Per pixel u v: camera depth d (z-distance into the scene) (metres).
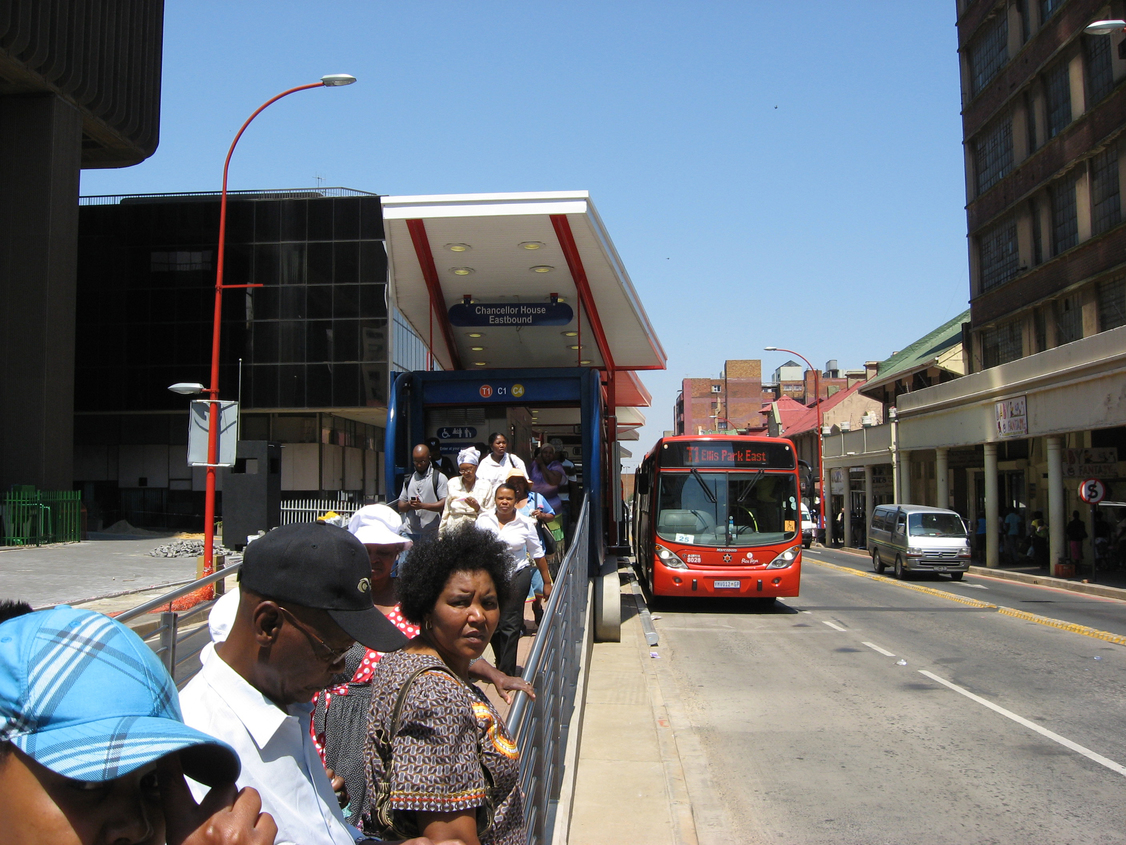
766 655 12.70
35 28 29.00
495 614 2.66
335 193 39.91
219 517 39.78
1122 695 9.85
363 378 38.16
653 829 5.68
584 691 7.67
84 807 1.27
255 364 38.28
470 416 12.27
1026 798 6.54
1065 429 24.73
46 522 26.88
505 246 10.82
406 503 8.63
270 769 1.84
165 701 1.40
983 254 34.72
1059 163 28.12
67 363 30.89
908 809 6.37
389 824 2.21
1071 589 22.92
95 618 1.41
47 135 30.38
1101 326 26.00
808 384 84.31
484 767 2.40
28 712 1.27
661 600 19.56
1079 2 26.64
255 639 1.90
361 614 1.94
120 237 38.94
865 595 21.19
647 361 16.11
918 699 9.80
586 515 10.51
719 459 17.44
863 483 51.00
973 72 35.34
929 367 39.44
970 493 38.22
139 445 40.00
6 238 29.98
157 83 37.69
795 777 7.14
